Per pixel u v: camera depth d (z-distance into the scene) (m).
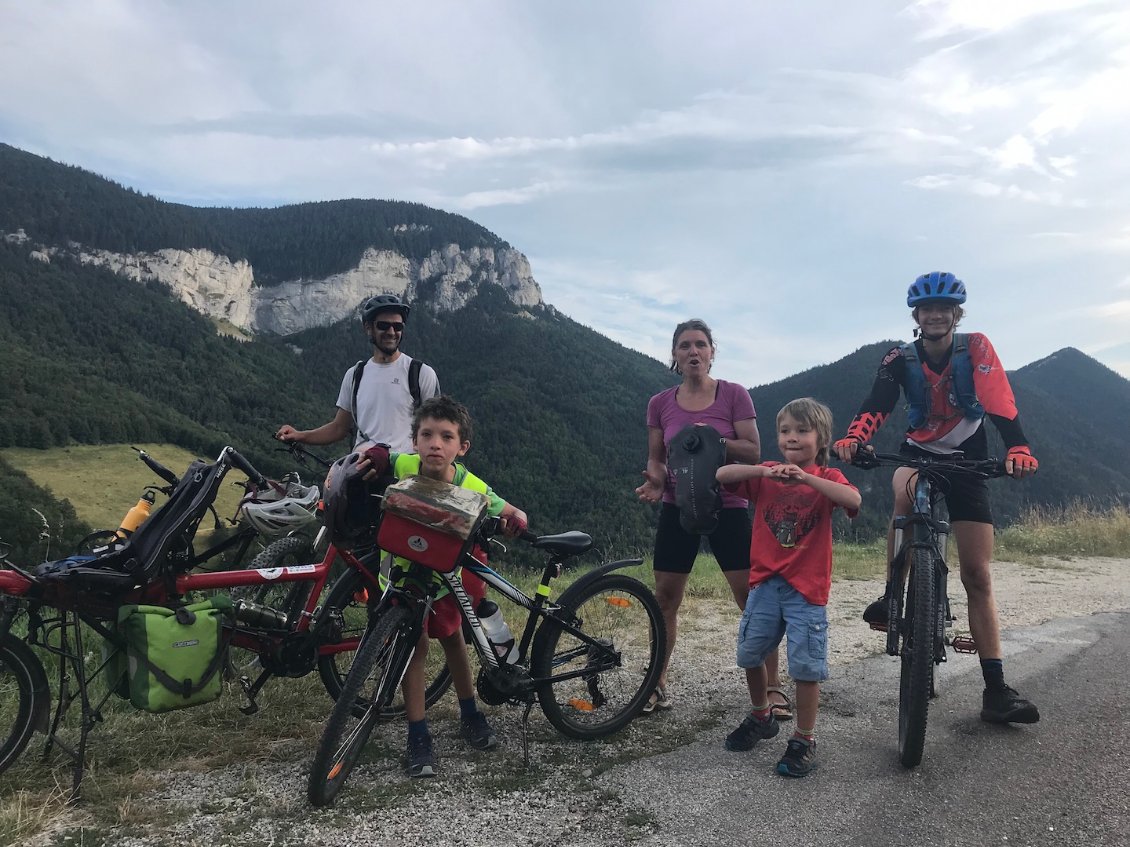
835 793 2.57
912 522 3.16
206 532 3.04
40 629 2.79
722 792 2.59
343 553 3.16
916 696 2.71
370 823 2.36
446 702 3.57
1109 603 6.04
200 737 3.02
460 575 2.89
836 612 5.77
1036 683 3.75
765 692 3.08
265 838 2.25
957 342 3.44
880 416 3.63
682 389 3.74
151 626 2.59
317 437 4.09
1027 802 2.47
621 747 3.05
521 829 2.32
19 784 2.56
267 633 2.97
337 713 2.45
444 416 2.93
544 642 3.09
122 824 2.33
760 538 3.07
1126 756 2.80
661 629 3.45
